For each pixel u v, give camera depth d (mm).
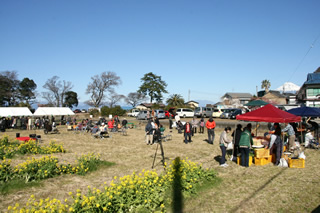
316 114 14094
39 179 7703
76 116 56656
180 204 5844
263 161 9695
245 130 9828
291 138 11750
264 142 10117
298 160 9062
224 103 74375
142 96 93125
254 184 7293
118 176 8305
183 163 7801
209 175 7637
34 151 12070
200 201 6066
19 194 6598
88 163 9203
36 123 31547
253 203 5895
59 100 72625
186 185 6465
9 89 66125
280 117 10023
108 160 10805
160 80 83062
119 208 5156
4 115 31516
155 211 5316
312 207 5582
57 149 12922
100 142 16906
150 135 15742
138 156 11727
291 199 6066
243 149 9492
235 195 6441
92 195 5402
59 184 7473
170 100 69312
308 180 7473
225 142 9562
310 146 13172
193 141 16938
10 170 7859
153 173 6625
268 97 58781
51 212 4715
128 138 19047
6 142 14758
